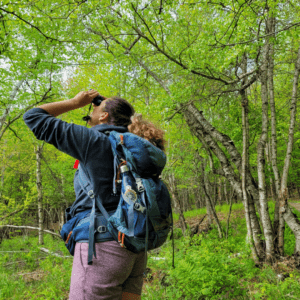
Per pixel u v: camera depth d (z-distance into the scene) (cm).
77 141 110
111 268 104
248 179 633
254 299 320
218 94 706
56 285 445
